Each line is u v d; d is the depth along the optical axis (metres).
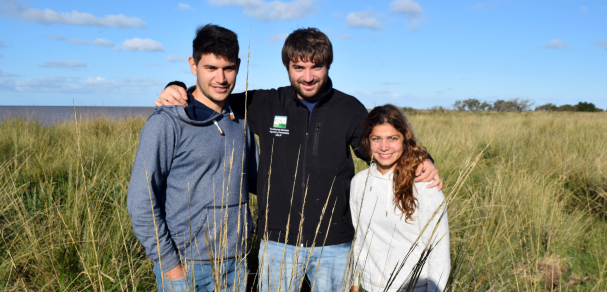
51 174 3.89
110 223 2.78
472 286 2.30
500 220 3.08
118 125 8.20
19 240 2.53
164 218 1.64
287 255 1.86
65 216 2.69
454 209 3.39
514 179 3.95
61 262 2.27
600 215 3.73
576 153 5.27
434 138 6.43
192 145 1.58
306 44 1.74
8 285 2.15
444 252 1.59
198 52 1.58
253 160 2.02
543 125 9.70
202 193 1.62
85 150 4.77
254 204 3.23
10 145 5.27
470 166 1.11
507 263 2.63
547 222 3.26
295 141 1.90
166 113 1.54
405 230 1.73
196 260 1.62
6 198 3.11
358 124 1.94
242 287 1.76
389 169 1.79
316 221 1.85
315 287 1.92
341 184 1.91
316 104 1.91
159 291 1.62
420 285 1.68
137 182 1.47
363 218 1.85
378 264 1.79
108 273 2.19
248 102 2.03
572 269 2.69
